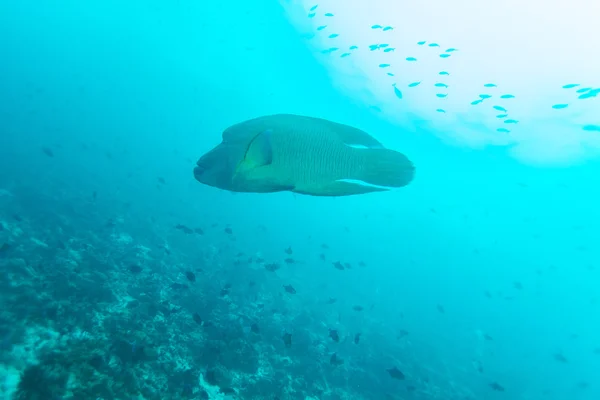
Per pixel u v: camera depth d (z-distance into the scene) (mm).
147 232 16469
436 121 40125
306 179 1000
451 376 16422
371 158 1010
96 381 6469
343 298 21203
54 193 16766
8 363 6207
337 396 10141
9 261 8641
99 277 10078
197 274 13953
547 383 21750
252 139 967
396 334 18312
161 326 9047
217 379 8242
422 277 36156
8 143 23031
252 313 13125
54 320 7527
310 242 31484
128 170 30250
